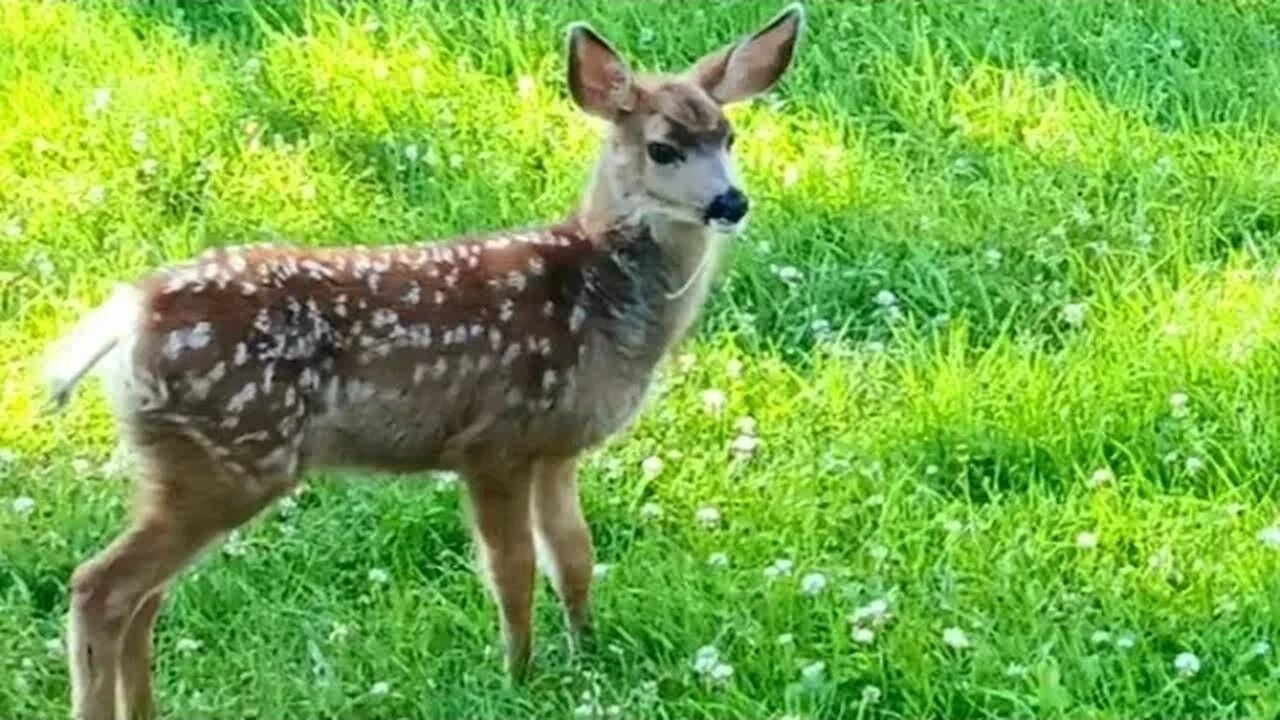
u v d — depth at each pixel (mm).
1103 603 4594
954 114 5863
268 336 4336
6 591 4645
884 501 4781
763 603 4590
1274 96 5867
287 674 4480
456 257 4488
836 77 5941
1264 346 5082
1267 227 5562
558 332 4504
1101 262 5410
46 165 5645
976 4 6160
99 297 5266
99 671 4312
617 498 4828
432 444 4477
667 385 5016
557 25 6102
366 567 4738
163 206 5578
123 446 4602
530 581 4512
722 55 4688
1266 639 4535
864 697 4430
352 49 5969
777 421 5008
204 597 4633
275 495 4391
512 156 5707
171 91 5832
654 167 4539
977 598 4598
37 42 5984
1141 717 4422
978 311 5316
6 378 5051
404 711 4441
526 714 4449
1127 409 4980
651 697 4434
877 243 5461
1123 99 5887
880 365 5129
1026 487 4883
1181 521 4727
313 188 5574
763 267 5355
